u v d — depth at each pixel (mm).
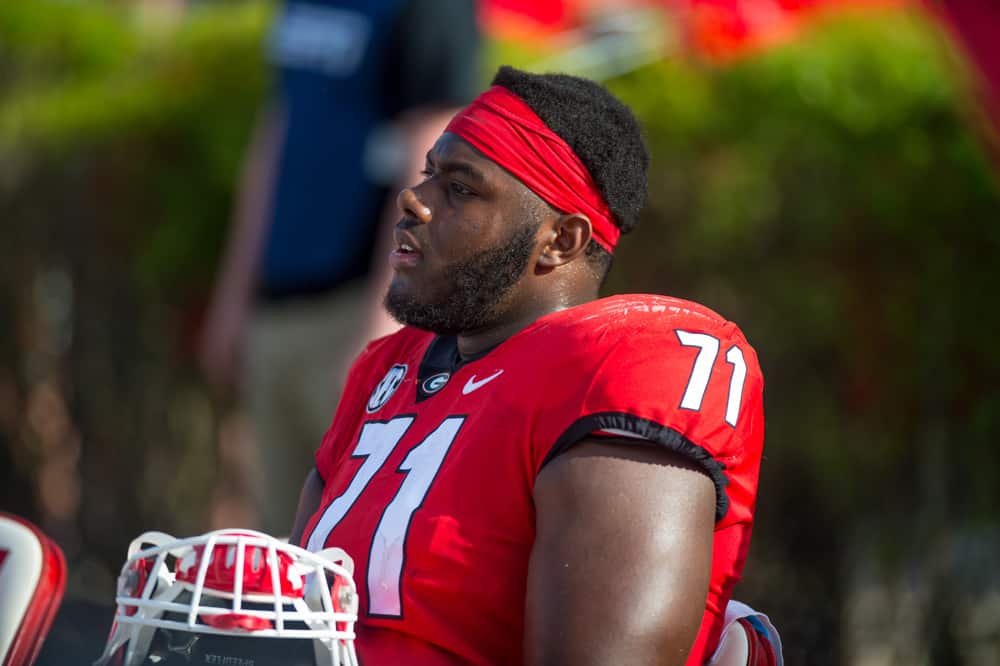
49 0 18859
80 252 18328
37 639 6641
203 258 17516
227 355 14742
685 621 5965
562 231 7172
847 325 13414
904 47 13148
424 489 6605
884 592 13625
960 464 13297
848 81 13172
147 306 18031
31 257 18609
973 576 13328
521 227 7094
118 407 18438
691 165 13719
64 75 18953
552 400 6398
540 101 7121
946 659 13461
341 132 13281
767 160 13438
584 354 6465
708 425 6234
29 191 18453
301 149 13500
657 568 5953
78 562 18781
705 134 13664
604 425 6188
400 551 6531
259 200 14500
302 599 6012
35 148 18281
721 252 13711
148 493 18391
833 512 13781
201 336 17719
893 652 13609
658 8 14734
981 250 12953
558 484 6180
